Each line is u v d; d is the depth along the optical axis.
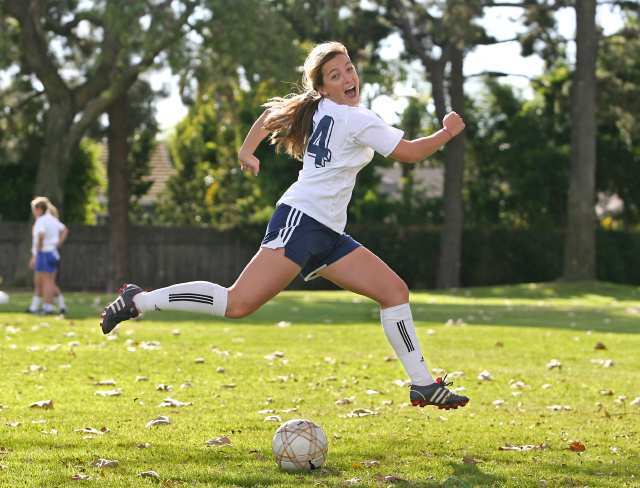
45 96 75.06
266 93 76.88
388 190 135.25
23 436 13.97
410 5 78.81
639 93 79.69
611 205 116.50
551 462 12.85
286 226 12.41
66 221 82.88
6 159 77.06
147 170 89.50
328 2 73.38
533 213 92.50
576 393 19.62
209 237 82.56
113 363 22.94
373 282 12.75
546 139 91.75
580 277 74.31
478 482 11.57
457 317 42.38
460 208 80.25
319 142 12.52
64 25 73.19
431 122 97.44
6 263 75.62
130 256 80.94
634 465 12.73
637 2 76.25
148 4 63.84
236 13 64.19
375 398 18.58
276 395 18.67
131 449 13.20
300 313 42.72
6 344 26.59
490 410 17.41
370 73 80.50
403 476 11.81
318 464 12.14
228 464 12.35
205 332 31.92
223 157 99.38
